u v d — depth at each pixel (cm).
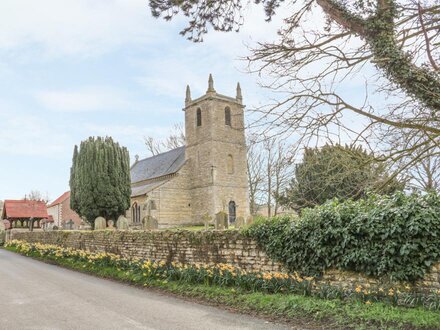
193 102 4166
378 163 770
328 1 736
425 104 658
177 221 3947
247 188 4119
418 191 772
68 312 734
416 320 558
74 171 2581
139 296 901
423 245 662
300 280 795
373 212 734
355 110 745
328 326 596
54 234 2091
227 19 834
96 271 1338
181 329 606
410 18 705
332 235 775
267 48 785
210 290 881
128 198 2555
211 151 3922
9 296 905
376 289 676
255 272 898
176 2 782
